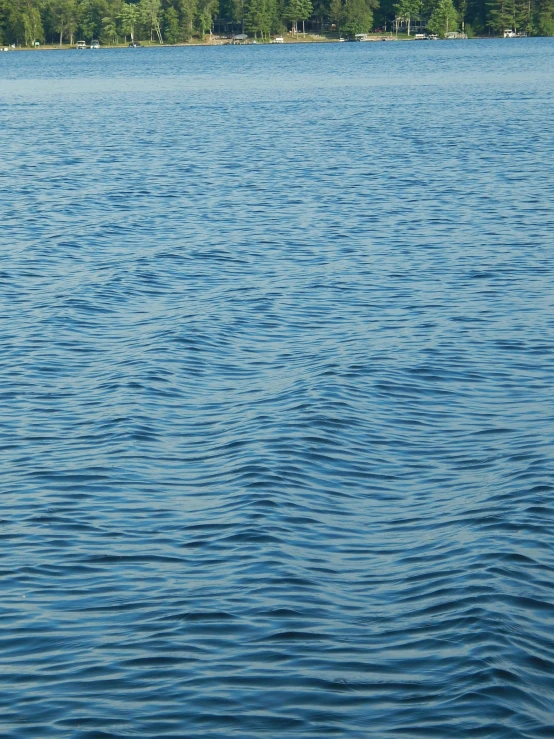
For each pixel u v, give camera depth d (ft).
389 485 49.83
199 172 159.33
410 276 90.58
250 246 104.17
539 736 30.78
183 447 54.75
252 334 75.10
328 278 90.53
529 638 35.68
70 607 38.73
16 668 34.81
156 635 36.55
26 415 60.03
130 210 126.21
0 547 43.78
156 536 44.52
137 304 84.02
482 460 52.60
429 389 63.21
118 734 31.30
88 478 50.90
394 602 38.50
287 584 39.91
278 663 34.68
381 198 130.00
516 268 92.12
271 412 59.16
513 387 63.52
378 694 32.91
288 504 47.24
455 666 34.12
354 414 58.80
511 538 43.27
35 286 90.02
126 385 64.28
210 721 31.78
